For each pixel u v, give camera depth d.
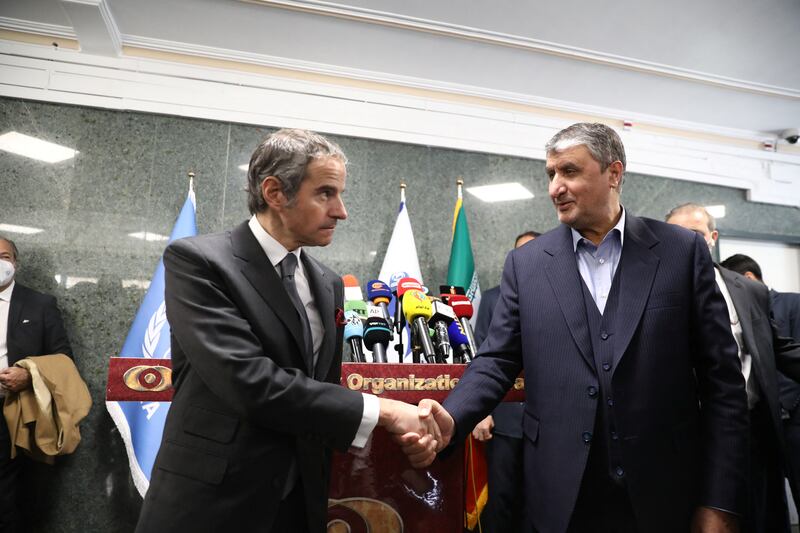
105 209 3.46
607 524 1.27
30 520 3.02
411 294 1.65
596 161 1.39
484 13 3.44
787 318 3.29
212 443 1.06
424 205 4.01
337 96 3.96
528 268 1.50
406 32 3.60
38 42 3.56
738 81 4.14
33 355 2.98
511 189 4.21
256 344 1.10
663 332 1.30
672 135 4.75
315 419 1.07
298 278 1.29
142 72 3.63
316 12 3.39
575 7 3.38
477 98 4.29
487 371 1.45
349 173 3.92
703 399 1.35
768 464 2.11
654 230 1.44
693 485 1.26
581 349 1.33
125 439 2.88
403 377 1.43
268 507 1.06
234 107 3.75
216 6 3.34
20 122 3.46
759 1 3.31
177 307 1.12
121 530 3.10
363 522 1.39
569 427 1.30
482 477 2.52
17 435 2.77
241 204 3.66
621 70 4.01
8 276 3.00
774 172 4.82
